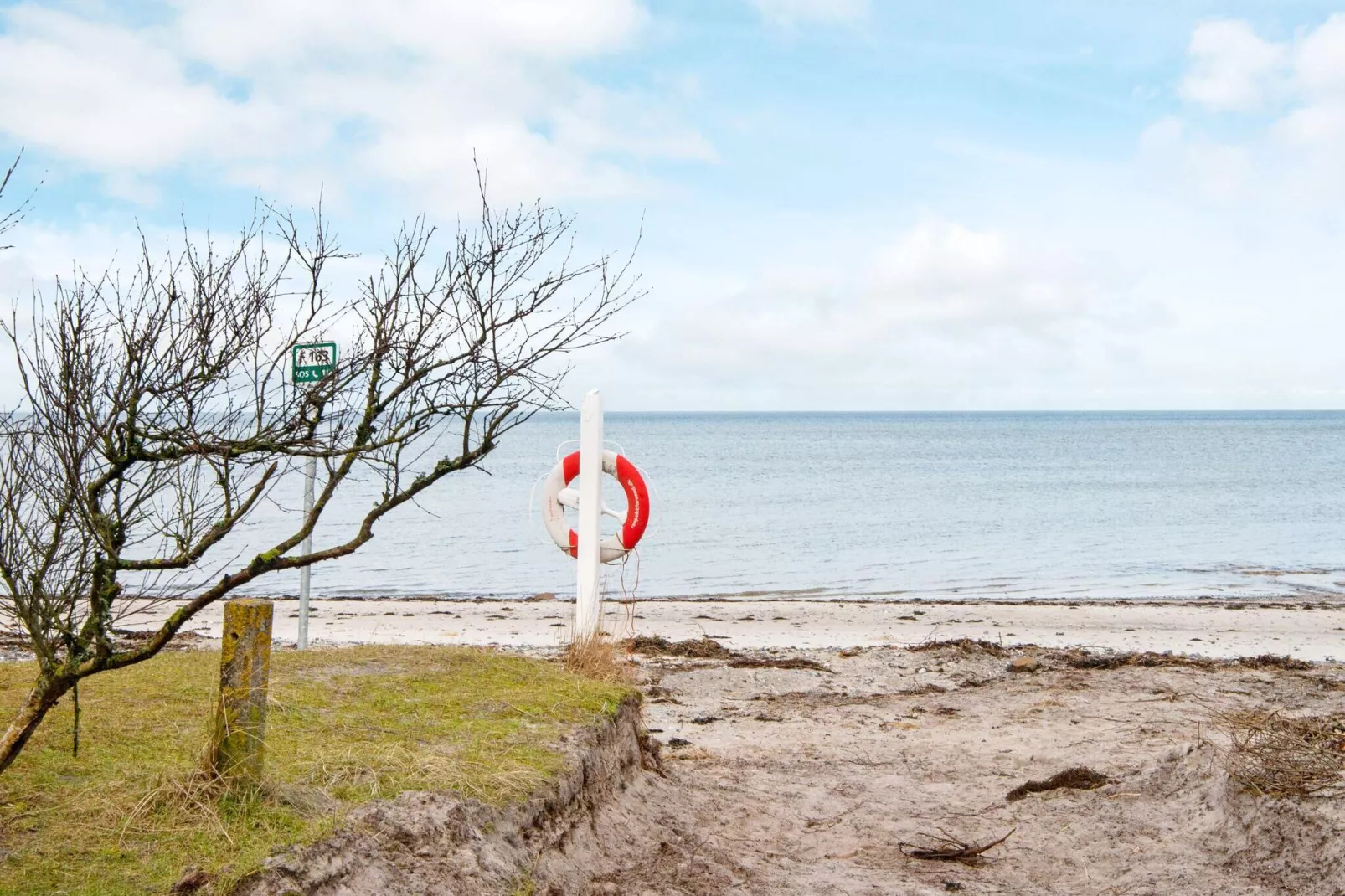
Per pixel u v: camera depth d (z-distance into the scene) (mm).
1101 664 11609
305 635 8594
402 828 3982
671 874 4996
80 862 3463
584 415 8328
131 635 11625
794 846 5812
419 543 27641
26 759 4277
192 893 3311
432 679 6258
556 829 4699
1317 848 5246
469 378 3791
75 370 3348
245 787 3924
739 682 10266
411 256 3838
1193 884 5301
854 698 9789
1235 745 6301
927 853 5730
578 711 5836
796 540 28828
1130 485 50094
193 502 3674
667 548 27031
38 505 3596
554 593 20250
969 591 20953
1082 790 6770
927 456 77938
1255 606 17641
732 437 121625
